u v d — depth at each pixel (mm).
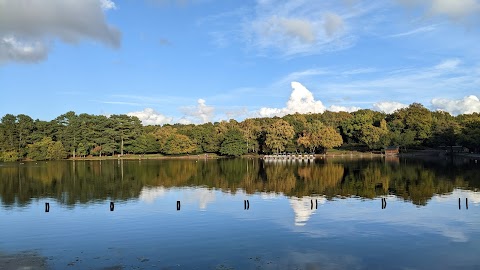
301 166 114312
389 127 187625
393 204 48969
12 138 155000
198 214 44125
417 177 78188
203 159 163750
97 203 52375
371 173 87812
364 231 35875
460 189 61312
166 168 113000
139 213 45125
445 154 164125
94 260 28547
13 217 43594
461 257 28781
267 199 54312
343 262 27766
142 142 178625
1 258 29219
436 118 195625
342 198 54188
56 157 158875
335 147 186250
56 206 50312
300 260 28172
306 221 39969
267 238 33750
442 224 38250
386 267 26875
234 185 71000
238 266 26984
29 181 79562
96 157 174000
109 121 176000
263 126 182750
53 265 27641
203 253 29828
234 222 39875
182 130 197000
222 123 193000
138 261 28203
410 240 32938
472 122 151875
